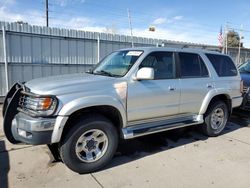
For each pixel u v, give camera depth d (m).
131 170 3.70
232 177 3.55
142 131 4.03
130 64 3.99
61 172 3.59
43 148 4.43
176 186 3.28
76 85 3.44
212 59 5.23
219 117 5.39
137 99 3.89
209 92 4.95
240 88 5.73
